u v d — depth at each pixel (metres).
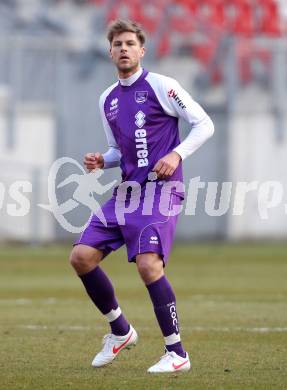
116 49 22.67
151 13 98.94
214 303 39.62
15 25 103.44
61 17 103.50
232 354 25.66
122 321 23.52
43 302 40.38
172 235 22.67
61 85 91.75
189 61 95.31
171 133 22.94
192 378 21.83
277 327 31.48
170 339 22.52
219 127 90.69
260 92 93.88
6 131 90.19
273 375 22.33
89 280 22.94
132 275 55.44
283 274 55.44
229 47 91.31
